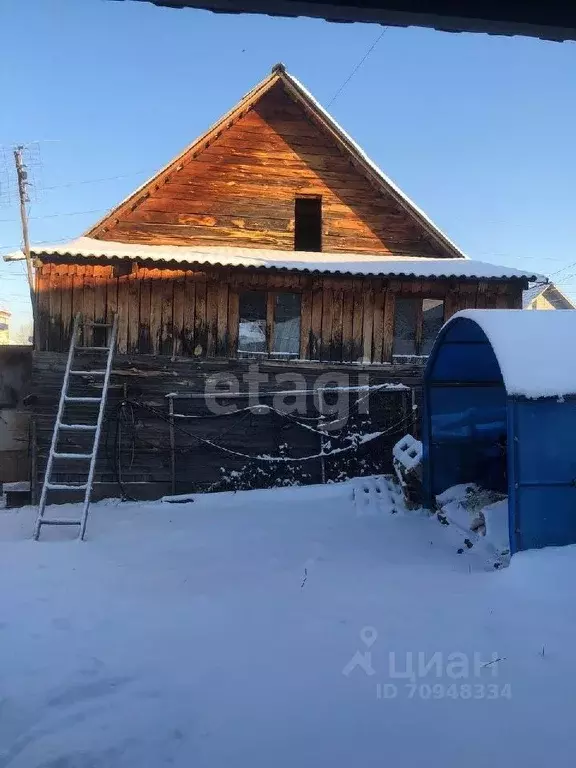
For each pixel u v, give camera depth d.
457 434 9.14
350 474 10.81
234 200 11.45
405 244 11.86
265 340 10.91
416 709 3.49
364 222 11.78
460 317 7.12
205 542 7.79
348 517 8.98
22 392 11.29
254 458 10.52
